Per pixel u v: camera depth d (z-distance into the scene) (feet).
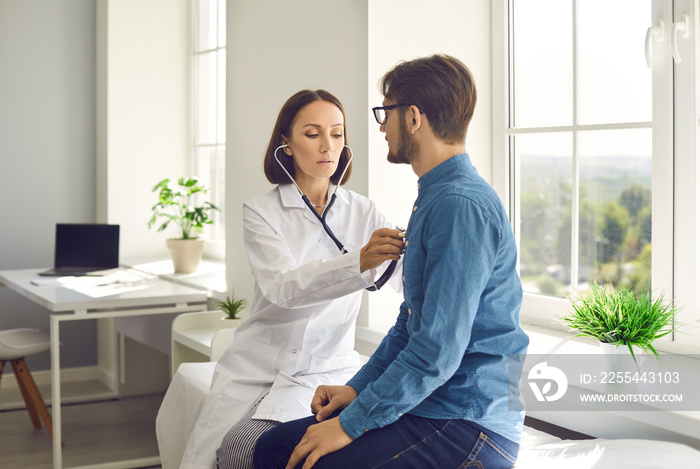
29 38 15.20
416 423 4.60
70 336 15.56
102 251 13.58
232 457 5.64
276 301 5.69
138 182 15.16
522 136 8.41
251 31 10.72
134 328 13.29
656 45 6.90
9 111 15.08
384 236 5.26
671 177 6.86
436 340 4.25
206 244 15.01
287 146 6.33
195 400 7.09
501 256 4.51
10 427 12.48
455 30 8.50
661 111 6.89
